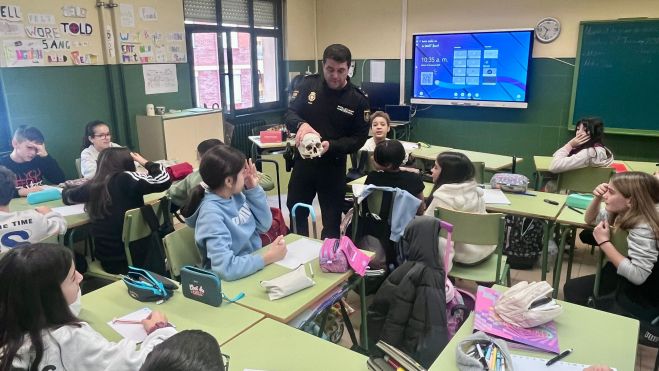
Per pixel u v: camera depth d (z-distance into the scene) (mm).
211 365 821
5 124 3881
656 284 2016
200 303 1687
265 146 4906
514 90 5684
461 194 2594
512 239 3473
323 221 3104
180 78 5266
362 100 2938
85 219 2730
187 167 3600
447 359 1327
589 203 2828
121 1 4527
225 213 2014
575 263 3682
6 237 2215
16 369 1127
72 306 1500
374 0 6566
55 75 4137
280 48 6699
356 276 2012
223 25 5812
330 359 1341
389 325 1960
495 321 1495
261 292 1767
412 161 4438
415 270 1942
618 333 1446
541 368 1284
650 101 4961
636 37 4910
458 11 5969
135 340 1441
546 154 5730
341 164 3004
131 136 4809
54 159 3902
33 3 3883
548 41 5438
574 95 5363
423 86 6328
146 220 2617
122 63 4617
